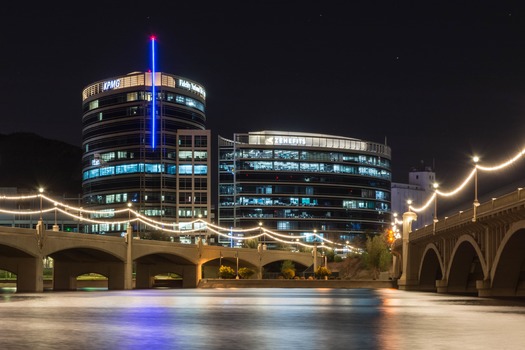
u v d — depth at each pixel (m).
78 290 158.38
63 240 135.50
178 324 61.41
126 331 55.31
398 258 169.75
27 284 130.00
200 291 151.12
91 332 54.50
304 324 61.12
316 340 48.94
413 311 75.94
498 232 82.38
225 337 50.97
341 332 54.16
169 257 180.62
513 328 56.59
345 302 96.00
